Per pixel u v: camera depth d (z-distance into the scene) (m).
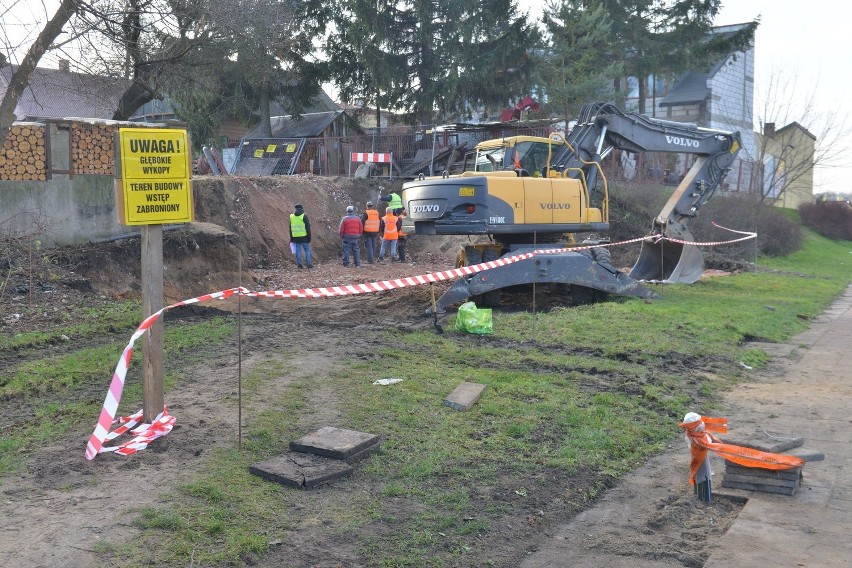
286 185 26.72
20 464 6.15
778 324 15.18
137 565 4.62
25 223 15.97
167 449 6.54
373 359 10.05
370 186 29.91
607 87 33.06
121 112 21.86
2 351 10.84
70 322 12.96
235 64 26.84
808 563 5.00
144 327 6.59
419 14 34.50
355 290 8.69
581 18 32.97
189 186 6.97
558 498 6.07
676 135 19.22
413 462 6.57
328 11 35.28
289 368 9.39
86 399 8.23
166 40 20.08
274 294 7.62
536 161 16.72
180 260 17.41
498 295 15.32
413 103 36.50
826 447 7.53
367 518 5.47
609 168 30.92
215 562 4.72
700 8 36.78
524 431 7.47
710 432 7.10
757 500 6.11
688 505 6.08
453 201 14.52
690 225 29.92
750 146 48.38
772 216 35.62
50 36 12.04
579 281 15.32
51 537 4.91
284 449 6.72
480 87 34.78
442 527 5.41
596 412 8.25
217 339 11.08
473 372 9.75
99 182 17.03
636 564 5.04
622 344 11.83
